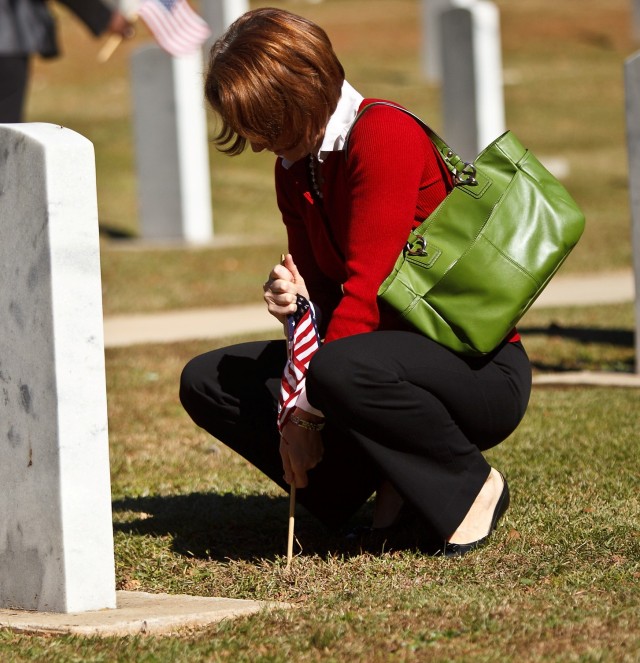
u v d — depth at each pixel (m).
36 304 7.81
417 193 8.58
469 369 8.70
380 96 52.31
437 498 8.80
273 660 6.94
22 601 8.23
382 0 82.06
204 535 10.16
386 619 7.58
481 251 8.45
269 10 8.55
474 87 36.56
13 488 8.20
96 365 7.89
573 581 8.31
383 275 8.48
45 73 58.97
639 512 10.10
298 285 9.12
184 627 7.72
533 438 13.21
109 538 8.04
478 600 7.87
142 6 32.34
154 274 30.48
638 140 16.27
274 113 8.34
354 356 8.34
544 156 45.44
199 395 9.49
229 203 39.69
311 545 9.78
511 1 81.50
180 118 34.69
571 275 29.94
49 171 7.62
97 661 6.94
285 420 8.86
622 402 15.09
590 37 68.75
